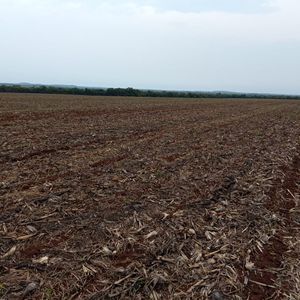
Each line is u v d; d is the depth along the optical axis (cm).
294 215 683
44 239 527
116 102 4594
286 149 1347
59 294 400
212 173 927
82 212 625
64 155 1081
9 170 889
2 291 401
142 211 637
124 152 1155
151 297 403
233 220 623
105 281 428
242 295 418
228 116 2938
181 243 527
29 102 3834
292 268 483
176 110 3412
